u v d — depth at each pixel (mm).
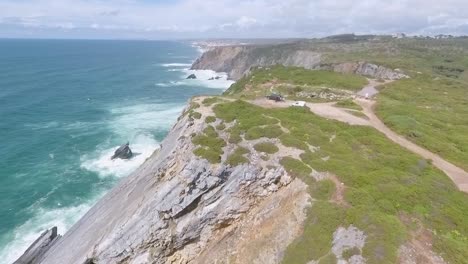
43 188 51969
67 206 47562
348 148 32500
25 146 67625
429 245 20656
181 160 34344
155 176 36219
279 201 27656
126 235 30438
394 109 47000
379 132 37500
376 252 19812
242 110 41594
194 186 30484
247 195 29484
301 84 67938
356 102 52656
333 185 26328
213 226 29234
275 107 45750
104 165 59688
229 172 30484
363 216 22453
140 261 29484
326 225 22797
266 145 32031
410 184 26391
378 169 28594
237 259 26047
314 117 40281
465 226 22375
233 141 33812
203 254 28344
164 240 29688
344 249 20656
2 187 51938
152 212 30516
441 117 47156
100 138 72562
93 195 50312
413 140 37125
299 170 28594
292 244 23344
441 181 27500
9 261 37375
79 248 33219
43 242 38844
